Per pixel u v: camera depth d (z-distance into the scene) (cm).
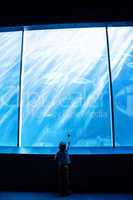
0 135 745
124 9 539
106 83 786
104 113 777
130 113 753
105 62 787
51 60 793
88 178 527
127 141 735
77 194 505
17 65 768
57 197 485
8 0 562
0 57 773
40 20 554
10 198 479
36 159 541
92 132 770
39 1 555
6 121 750
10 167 546
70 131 772
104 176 526
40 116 771
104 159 529
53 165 537
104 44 783
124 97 766
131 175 522
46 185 536
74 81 793
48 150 582
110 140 755
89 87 790
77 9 548
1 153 553
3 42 774
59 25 569
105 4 545
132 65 773
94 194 505
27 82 767
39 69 783
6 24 564
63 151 507
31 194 508
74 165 532
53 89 787
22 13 559
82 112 783
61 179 498
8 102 755
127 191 521
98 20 545
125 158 526
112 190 524
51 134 768
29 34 786
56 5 552
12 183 542
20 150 582
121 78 771
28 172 540
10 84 762
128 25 583
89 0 547
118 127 745
